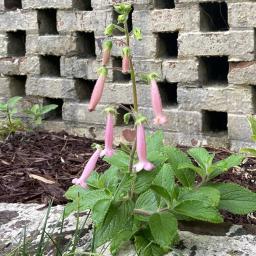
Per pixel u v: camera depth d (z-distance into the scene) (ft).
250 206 2.33
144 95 3.43
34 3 3.69
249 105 3.13
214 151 3.24
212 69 3.41
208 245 2.31
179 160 2.43
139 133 1.99
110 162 2.22
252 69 3.07
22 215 2.67
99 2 3.46
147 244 2.22
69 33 3.63
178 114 3.36
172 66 3.31
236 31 3.07
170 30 3.27
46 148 3.57
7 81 3.94
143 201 2.28
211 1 3.12
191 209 2.18
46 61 3.83
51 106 3.73
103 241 2.09
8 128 3.77
